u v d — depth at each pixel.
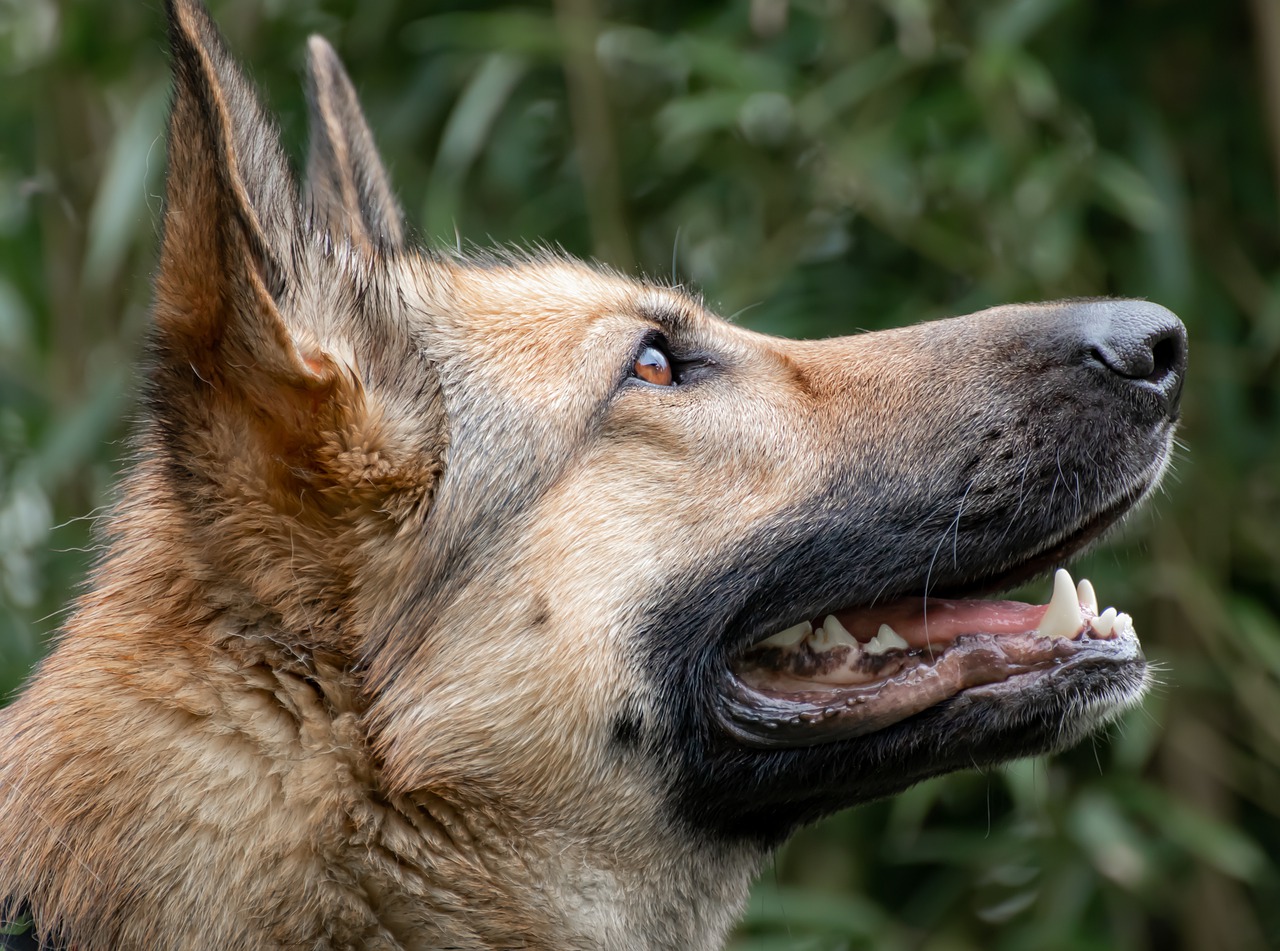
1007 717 4.14
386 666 3.89
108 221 7.11
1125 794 6.90
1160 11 7.82
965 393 4.38
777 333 7.52
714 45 7.30
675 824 4.21
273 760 3.74
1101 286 7.72
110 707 3.75
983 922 7.51
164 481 3.99
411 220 6.44
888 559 4.33
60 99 8.41
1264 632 7.03
